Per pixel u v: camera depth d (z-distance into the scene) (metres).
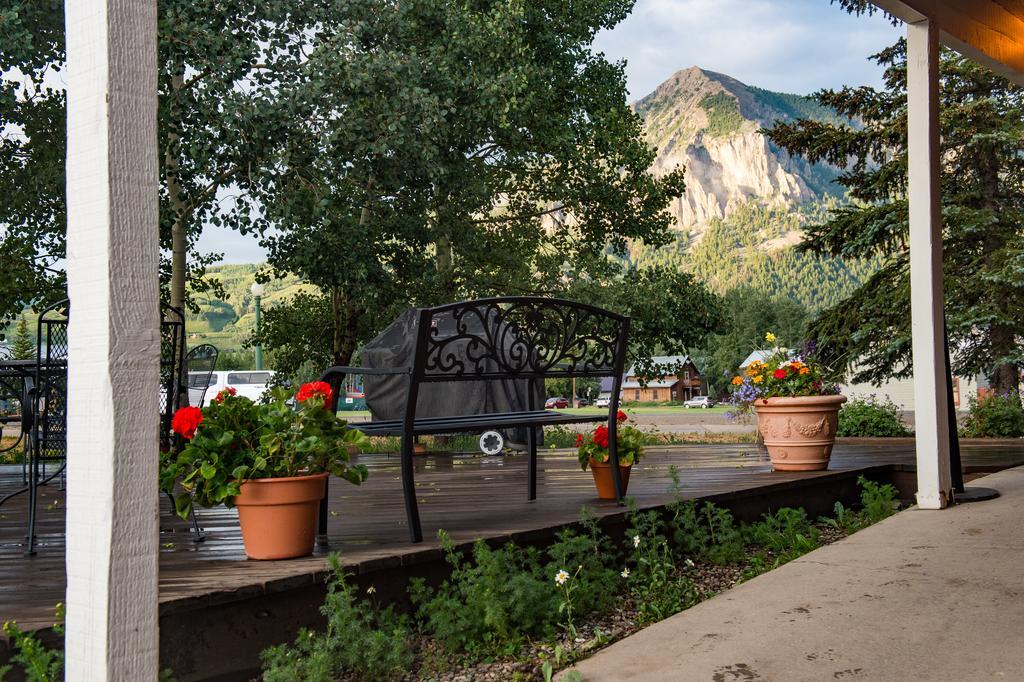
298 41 11.10
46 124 11.91
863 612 2.65
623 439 4.13
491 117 12.49
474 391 8.34
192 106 10.39
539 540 3.32
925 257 4.38
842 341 14.34
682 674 2.21
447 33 12.43
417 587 2.84
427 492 4.81
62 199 11.87
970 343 14.78
